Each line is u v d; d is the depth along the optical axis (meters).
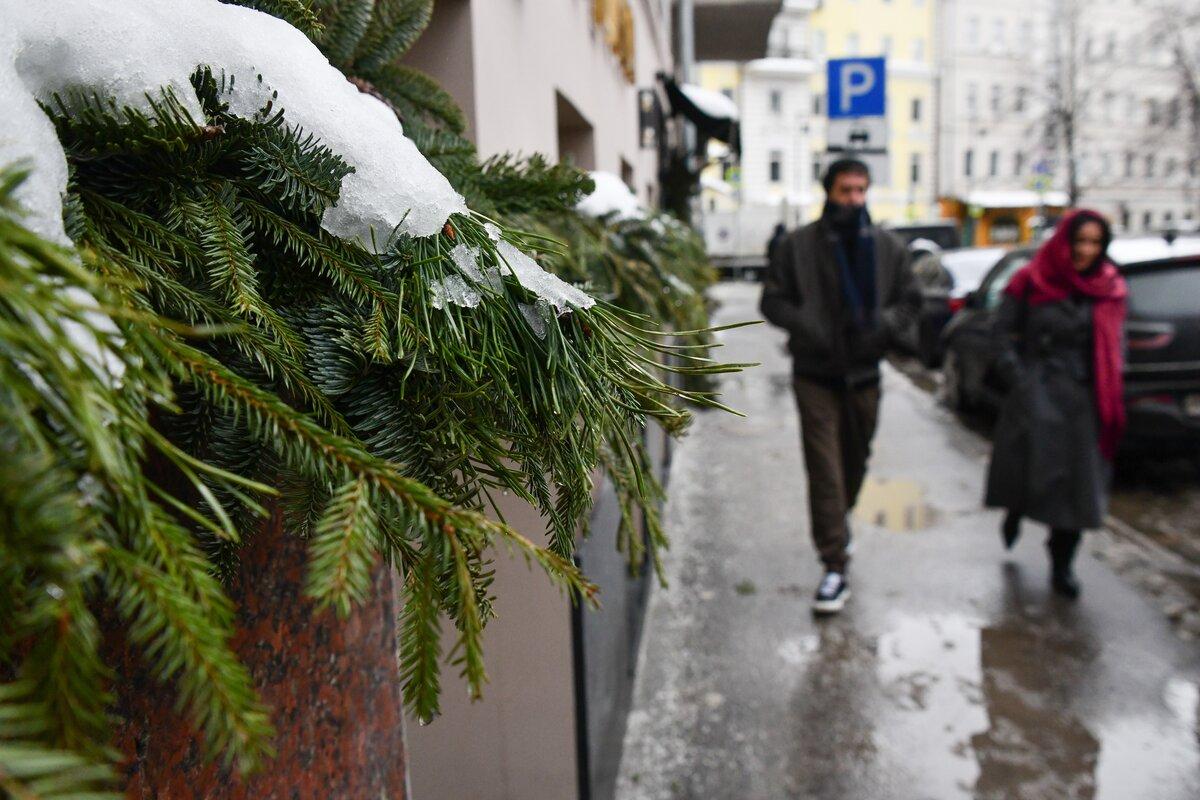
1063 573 3.71
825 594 3.51
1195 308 4.88
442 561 0.59
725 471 5.75
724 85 41.34
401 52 1.24
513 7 2.42
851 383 3.42
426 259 0.72
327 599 0.48
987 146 44.50
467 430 0.73
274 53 0.73
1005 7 44.22
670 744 2.62
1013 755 2.57
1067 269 3.50
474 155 1.26
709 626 3.44
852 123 8.38
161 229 0.66
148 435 0.43
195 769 0.76
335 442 0.55
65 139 0.62
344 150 0.73
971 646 3.26
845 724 2.73
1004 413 3.71
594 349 0.82
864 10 43.25
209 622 0.43
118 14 0.62
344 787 1.06
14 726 0.33
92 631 0.37
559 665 1.78
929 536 4.49
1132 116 42.97
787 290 3.47
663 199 10.16
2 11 0.56
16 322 0.36
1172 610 3.57
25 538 0.32
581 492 0.80
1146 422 4.89
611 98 5.25
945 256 10.37
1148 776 2.48
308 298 0.74
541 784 1.83
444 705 1.79
